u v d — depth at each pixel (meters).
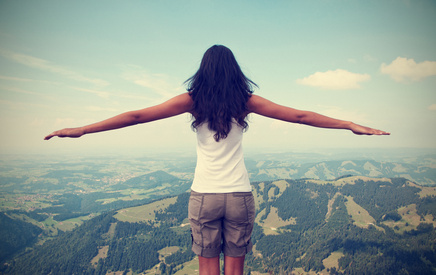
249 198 2.12
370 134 1.89
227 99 1.98
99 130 1.93
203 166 2.12
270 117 2.12
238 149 2.13
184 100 2.07
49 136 1.85
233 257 2.17
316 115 2.03
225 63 2.03
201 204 2.08
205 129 2.10
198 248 2.20
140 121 2.00
